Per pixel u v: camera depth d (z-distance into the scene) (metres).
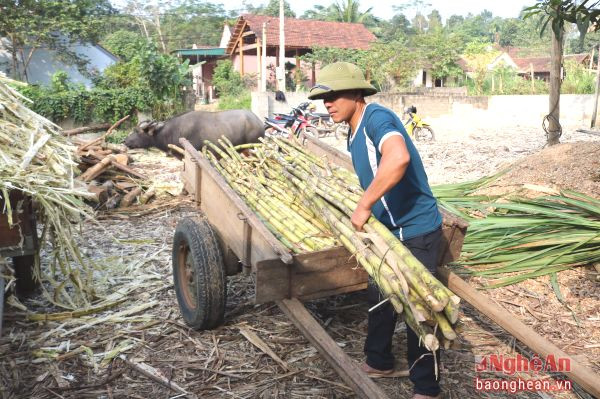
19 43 21.28
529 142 13.85
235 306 4.20
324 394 3.14
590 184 5.75
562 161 6.47
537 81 27.88
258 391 3.17
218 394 3.15
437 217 2.85
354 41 31.69
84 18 22.61
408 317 2.44
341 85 2.62
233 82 28.27
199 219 3.79
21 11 20.89
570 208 5.08
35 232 4.02
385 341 3.14
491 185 6.48
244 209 3.24
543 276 4.57
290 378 3.29
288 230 3.54
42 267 4.97
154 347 3.65
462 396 3.10
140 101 16.17
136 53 19.48
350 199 3.08
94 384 3.25
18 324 3.95
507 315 2.98
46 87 18.69
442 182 8.58
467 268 4.71
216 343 3.67
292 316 3.02
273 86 28.67
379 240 2.63
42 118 4.42
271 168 4.57
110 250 5.47
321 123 15.09
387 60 28.05
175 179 8.38
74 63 23.42
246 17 29.47
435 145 13.38
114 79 19.81
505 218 5.11
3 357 3.52
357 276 3.21
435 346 2.23
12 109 4.19
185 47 56.22
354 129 2.77
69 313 4.05
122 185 7.64
